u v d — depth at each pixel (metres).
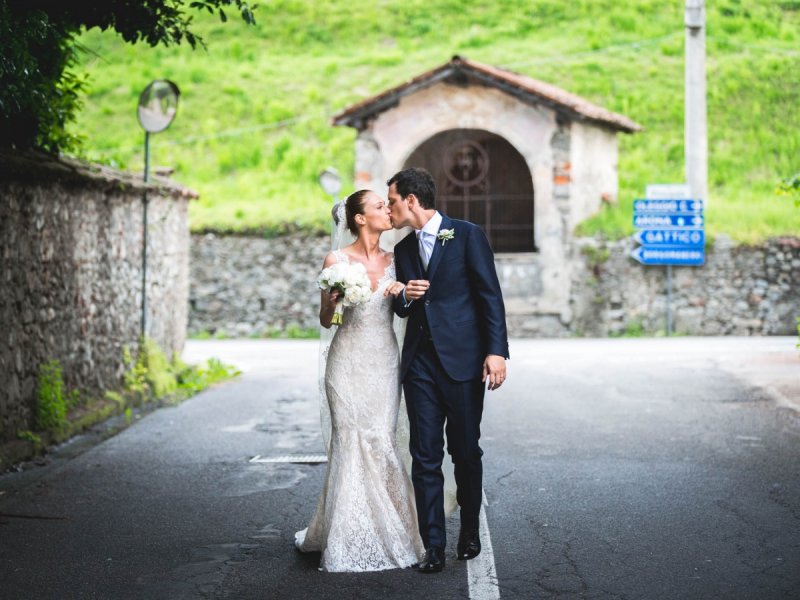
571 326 24.67
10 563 5.67
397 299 5.60
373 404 5.57
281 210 27.47
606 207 25.72
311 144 33.44
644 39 38.84
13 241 9.12
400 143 25.58
